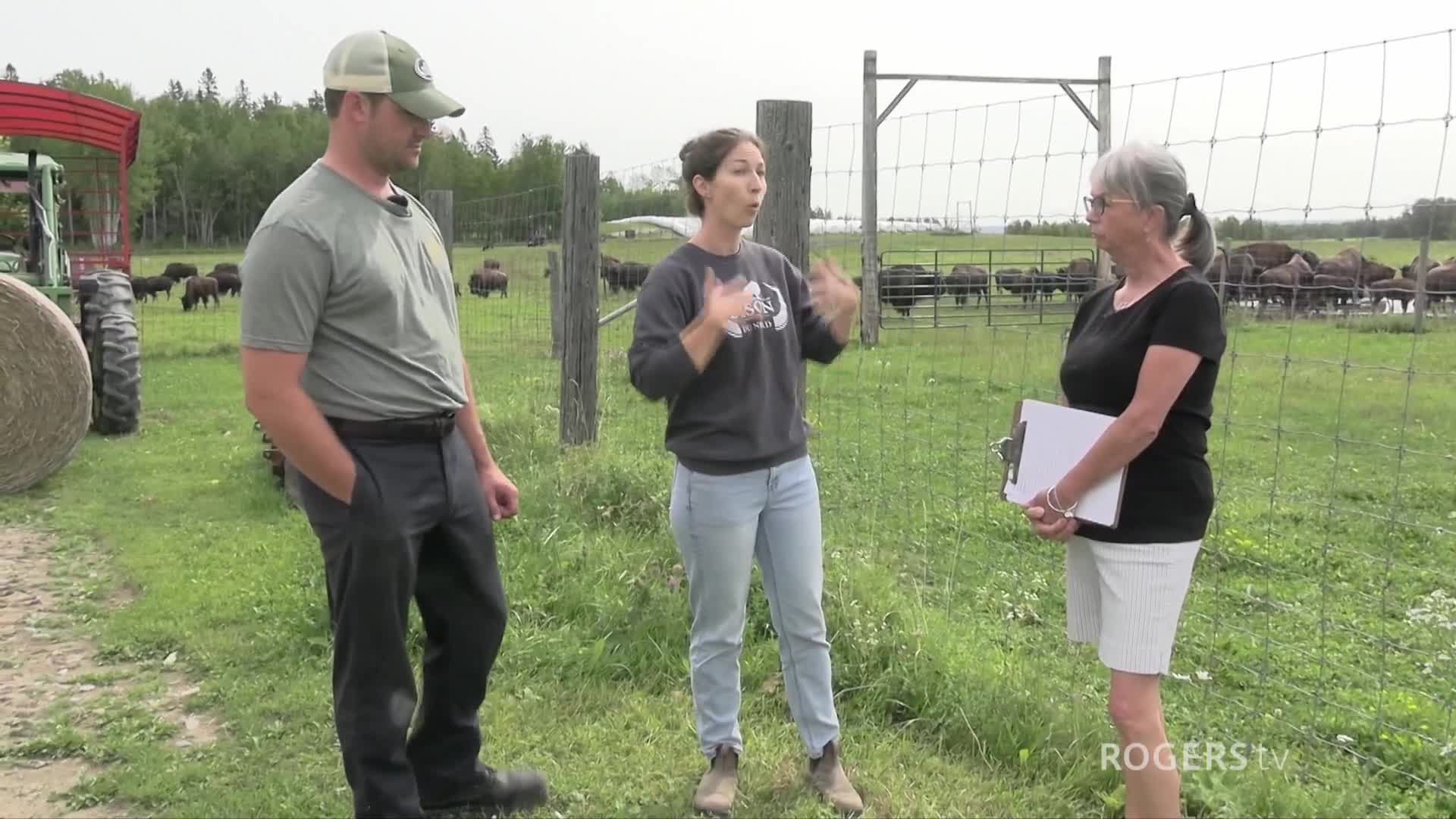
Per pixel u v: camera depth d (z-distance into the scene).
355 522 2.61
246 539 5.62
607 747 3.48
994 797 3.14
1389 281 11.09
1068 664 4.00
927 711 3.57
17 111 10.57
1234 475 7.20
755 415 2.89
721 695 3.10
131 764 3.40
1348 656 4.25
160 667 4.14
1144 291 2.55
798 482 3.02
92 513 6.21
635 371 2.78
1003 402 9.23
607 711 3.72
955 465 6.80
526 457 6.37
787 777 3.21
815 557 3.06
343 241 2.54
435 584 2.95
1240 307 6.90
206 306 25.73
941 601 4.71
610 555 4.67
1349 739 3.45
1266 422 8.78
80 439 6.73
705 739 3.13
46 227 9.11
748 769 3.28
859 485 6.54
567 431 6.30
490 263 20.03
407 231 2.72
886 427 8.42
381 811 2.72
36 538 5.81
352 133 2.58
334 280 2.54
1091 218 2.57
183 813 3.13
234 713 3.72
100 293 8.75
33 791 3.28
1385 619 4.64
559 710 3.72
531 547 4.90
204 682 3.96
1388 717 3.63
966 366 11.07
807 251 4.28
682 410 2.93
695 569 3.00
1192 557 2.58
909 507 6.09
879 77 14.41
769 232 4.23
